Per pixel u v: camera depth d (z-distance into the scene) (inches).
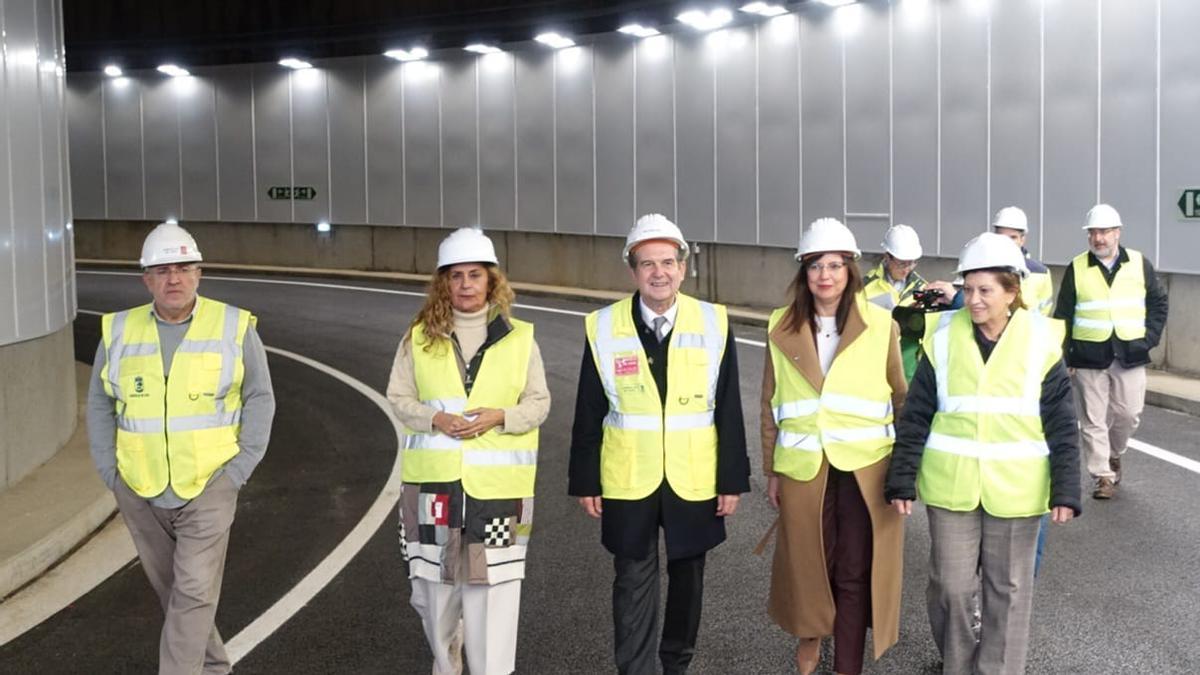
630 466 212.4
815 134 737.0
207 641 220.5
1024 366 201.8
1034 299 305.1
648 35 857.5
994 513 200.8
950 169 645.3
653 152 861.8
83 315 836.6
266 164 1121.4
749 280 802.8
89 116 1189.1
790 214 759.7
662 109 852.6
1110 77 546.0
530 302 882.1
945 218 650.2
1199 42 498.9
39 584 293.1
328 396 558.6
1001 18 608.1
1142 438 426.9
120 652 248.2
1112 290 353.4
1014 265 201.0
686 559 213.8
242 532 341.7
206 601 213.8
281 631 259.0
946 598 206.5
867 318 217.6
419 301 904.3
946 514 205.8
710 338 214.2
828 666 234.1
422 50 990.4
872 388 216.7
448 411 209.8
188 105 1151.0
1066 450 199.5
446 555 205.8
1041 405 202.2
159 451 213.2
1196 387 489.7
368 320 808.9
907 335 270.5
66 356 435.2
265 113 1118.4
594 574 296.7
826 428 216.1
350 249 1096.8
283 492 388.5
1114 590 274.5
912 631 254.4
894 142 681.6
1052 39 578.2
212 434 216.4
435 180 1026.7
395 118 1048.2
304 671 235.5
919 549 313.0
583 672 233.8
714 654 241.6
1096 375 355.9
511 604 209.8
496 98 977.5
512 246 984.9
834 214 726.5
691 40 826.8
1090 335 354.6
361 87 1067.3
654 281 210.2
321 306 880.9
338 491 388.8
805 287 220.8
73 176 1198.9
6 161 362.6
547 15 835.4
